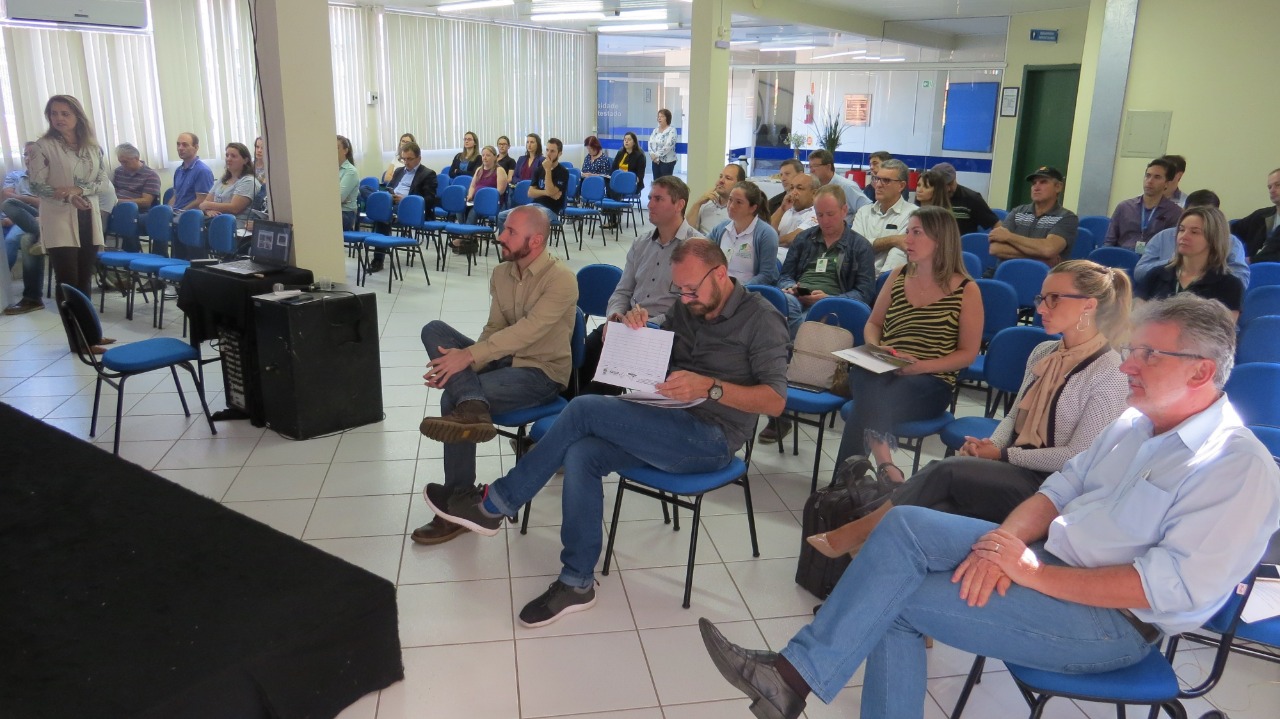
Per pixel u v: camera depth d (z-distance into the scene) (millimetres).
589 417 2467
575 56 13375
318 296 3746
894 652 1744
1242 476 1492
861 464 2605
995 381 3096
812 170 6105
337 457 3611
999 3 8992
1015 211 5059
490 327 3197
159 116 7949
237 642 1867
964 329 3041
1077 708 2139
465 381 2805
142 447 3668
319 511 3129
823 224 4129
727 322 2590
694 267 2488
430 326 3059
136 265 5672
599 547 2523
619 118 14000
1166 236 4242
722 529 3066
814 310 3529
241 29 8625
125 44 7535
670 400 2504
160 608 1991
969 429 2869
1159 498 1595
